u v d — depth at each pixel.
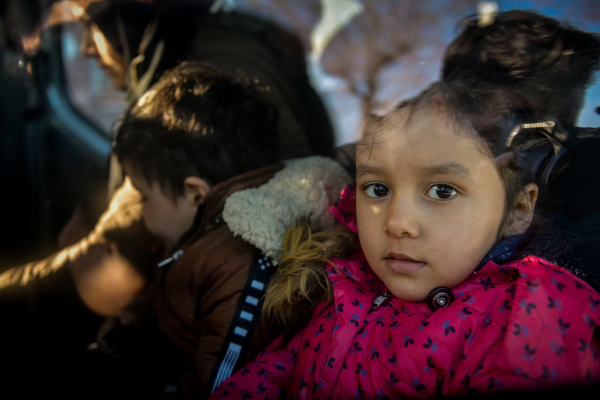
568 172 0.70
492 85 0.68
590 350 0.59
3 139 1.21
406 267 0.66
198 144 0.95
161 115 0.98
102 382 1.05
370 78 1.05
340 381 0.71
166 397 0.99
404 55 1.03
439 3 1.05
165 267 0.98
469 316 0.64
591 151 0.70
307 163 0.99
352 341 0.73
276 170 0.98
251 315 0.82
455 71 0.73
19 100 1.33
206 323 0.86
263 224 0.84
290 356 0.82
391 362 0.68
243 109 0.99
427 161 0.63
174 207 1.00
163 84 1.04
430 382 0.64
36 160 1.42
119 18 1.25
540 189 0.67
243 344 0.81
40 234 1.30
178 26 1.20
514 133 0.64
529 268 0.64
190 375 0.84
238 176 0.93
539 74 0.72
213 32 1.23
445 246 0.64
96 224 1.35
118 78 1.43
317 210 0.89
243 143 0.97
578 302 0.60
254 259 0.85
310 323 0.80
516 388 0.58
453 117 0.64
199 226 0.91
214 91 0.99
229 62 1.21
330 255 0.82
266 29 1.32
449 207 0.63
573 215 0.73
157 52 1.21
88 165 1.54
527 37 0.77
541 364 0.58
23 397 0.99
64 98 1.65
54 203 1.37
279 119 1.17
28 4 1.43
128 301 1.16
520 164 0.65
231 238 0.87
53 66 1.64
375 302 0.76
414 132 0.65
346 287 0.77
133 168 1.01
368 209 0.70
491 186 0.64
